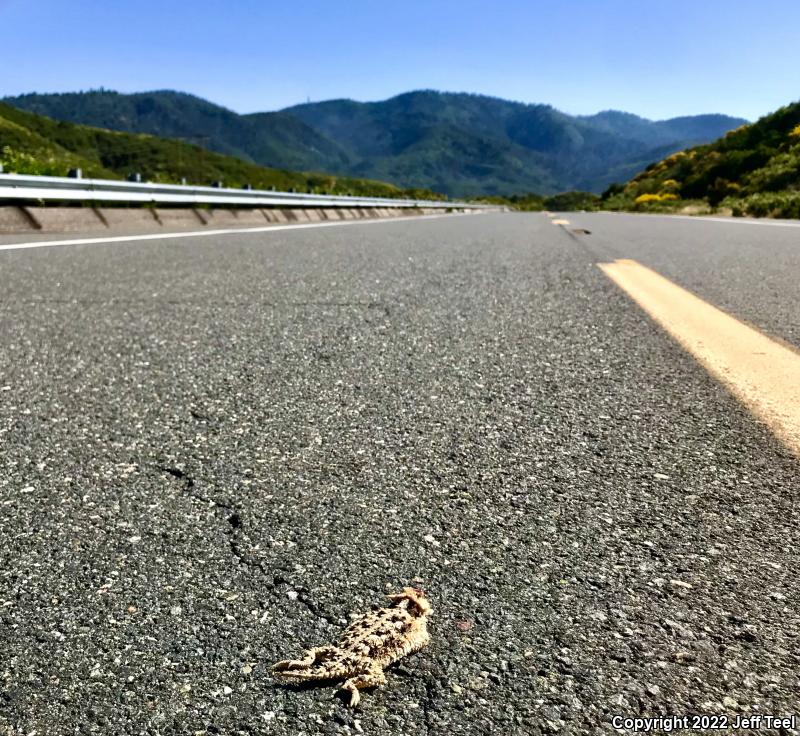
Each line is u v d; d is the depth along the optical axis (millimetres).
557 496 1448
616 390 2164
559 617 1051
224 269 4918
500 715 866
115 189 9570
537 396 2115
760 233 9836
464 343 2781
